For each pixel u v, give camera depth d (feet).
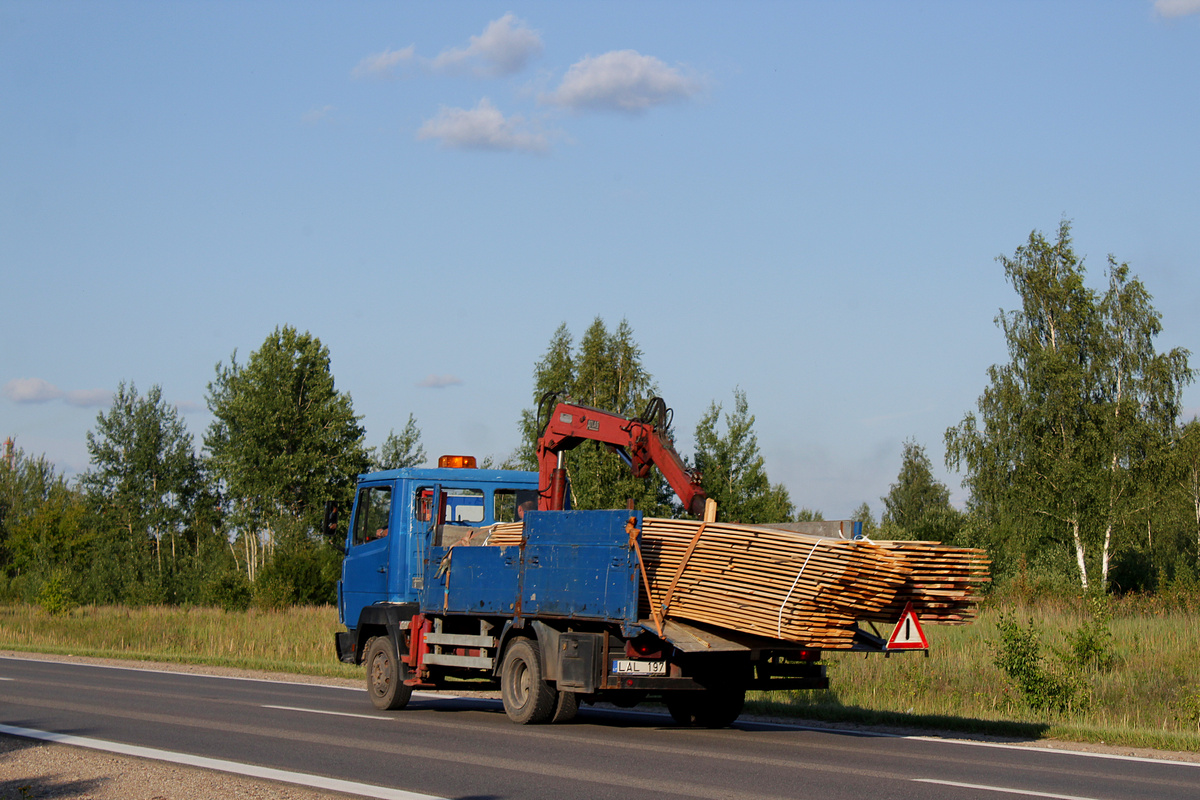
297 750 33.14
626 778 27.94
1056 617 90.33
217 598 145.59
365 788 26.37
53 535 188.96
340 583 51.65
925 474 312.29
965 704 48.42
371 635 49.16
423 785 26.89
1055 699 47.11
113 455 232.53
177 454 236.02
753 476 134.31
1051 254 153.17
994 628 77.92
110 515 230.07
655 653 36.37
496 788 26.48
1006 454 150.51
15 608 153.79
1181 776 29.76
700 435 136.15
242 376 214.28
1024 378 151.74
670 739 36.17
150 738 36.01
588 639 36.29
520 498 49.88
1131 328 150.61
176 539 232.32
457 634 43.73
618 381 159.53
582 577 37.11
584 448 130.00
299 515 205.36
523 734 37.19
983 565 34.06
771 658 36.86
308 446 208.64
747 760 31.19
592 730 38.55
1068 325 150.41
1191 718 43.65
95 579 162.30
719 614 34.22
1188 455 150.61
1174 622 81.46
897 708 47.65
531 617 39.50
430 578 45.19
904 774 28.89
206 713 44.01
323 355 215.31
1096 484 142.10
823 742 35.81
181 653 83.35
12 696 51.01
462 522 48.49
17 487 280.72
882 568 31.81
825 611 32.12
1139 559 160.76
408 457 217.15
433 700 52.85
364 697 52.49
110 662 77.97
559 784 27.04
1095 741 38.14
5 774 28.81
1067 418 148.77
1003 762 31.71
